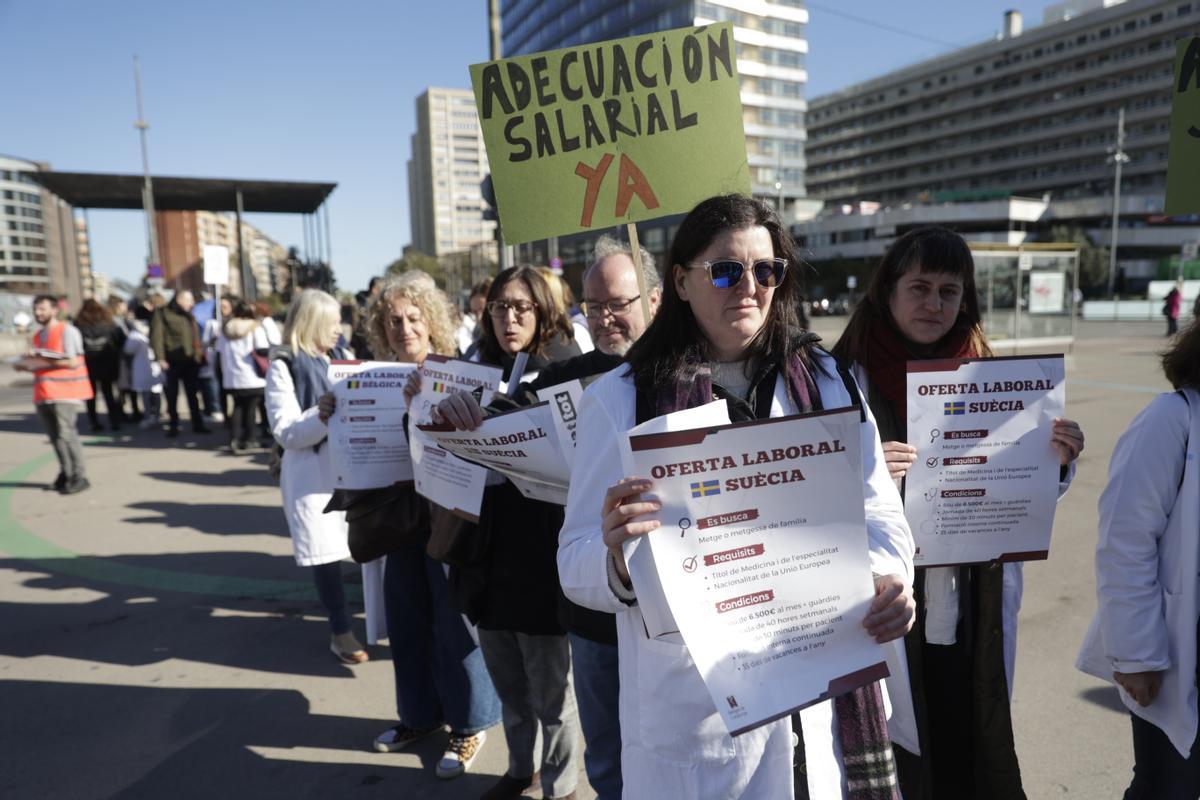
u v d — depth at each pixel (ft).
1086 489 19.84
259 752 9.59
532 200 7.24
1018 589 6.55
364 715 10.47
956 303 6.40
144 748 9.67
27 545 18.13
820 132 360.28
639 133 7.09
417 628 9.39
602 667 6.88
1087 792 8.13
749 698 3.77
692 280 4.51
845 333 6.89
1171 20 240.12
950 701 6.40
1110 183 257.75
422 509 8.89
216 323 35.01
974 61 293.43
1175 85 6.68
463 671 9.01
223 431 34.60
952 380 6.03
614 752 7.01
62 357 22.76
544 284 8.82
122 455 29.09
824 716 4.38
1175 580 5.42
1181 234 203.31
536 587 7.46
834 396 4.60
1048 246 55.88
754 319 4.45
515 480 7.16
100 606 14.37
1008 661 6.47
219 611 14.14
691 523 3.80
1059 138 274.36
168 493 23.09
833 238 240.73
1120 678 5.66
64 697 10.96
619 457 4.46
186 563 16.83
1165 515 5.46
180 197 88.79
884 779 4.41
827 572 3.95
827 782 4.28
